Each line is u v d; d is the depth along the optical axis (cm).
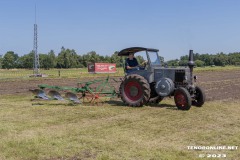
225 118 837
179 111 951
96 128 721
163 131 691
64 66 9838
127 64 1145
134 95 1062
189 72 1023
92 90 1159
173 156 520
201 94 1021
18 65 10262
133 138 631
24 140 613
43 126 745
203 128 719
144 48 1088
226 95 1420
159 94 1039
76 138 628
